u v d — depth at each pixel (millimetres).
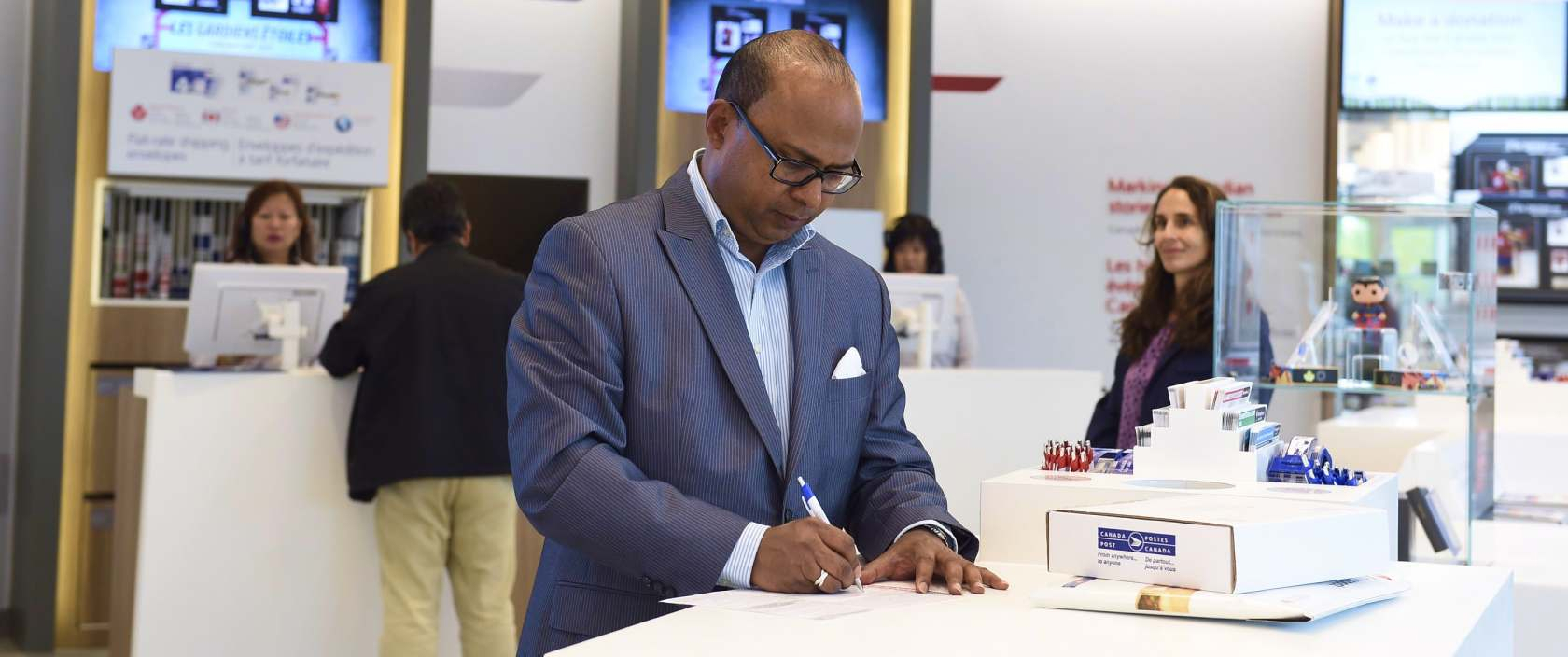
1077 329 7617
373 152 5641
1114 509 1583
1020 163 7574
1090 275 7621
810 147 1647
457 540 3863
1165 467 1971
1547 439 3713
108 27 5578
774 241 1781
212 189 5551
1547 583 2795
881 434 1941
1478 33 7297
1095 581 1510
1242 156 7633
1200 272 3117
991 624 1382
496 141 6500
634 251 1747
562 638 1762
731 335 1750
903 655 1237
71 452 5379
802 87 1642
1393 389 2623
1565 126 7262
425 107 5844
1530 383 4125
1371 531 1586
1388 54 7359
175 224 5648
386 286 3744
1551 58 7254
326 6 5883
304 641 3830
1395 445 2691
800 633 1328
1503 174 7305
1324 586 1515
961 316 5602
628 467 1647
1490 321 2795
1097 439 3359
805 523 1573
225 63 5438
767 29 6520
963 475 4422
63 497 5352
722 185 1742
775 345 1825
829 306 1873
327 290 4137
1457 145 7355
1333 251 2697
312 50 5875
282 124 5520
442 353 3742
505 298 3846
